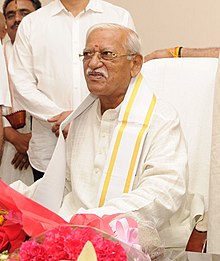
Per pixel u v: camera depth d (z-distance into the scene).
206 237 1.59
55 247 0.87
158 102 1.67
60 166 1.70
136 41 1.63
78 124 1.77
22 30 2.59
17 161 2.81
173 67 1.90
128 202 1.44
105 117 1.69
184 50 2.18
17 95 2.57
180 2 3.57
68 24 2.54
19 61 2.59
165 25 3.62
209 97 1.85
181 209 1.66
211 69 1.88
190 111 1.86
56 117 2.36
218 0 3.49
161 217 1.48
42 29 2.56
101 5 2.57
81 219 1.01
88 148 1.72
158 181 1.49
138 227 1.00
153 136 1.60
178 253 1.17
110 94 1.64
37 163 2.62
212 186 1.57
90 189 1.67
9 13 3.05
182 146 1.62
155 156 1.57
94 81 1.62
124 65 1.62
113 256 0.85
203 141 1.84
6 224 1.03
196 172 1.82
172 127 1.61
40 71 2.55
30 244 0.88
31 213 1.02
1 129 2.32
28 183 2.86
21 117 2.74
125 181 1.58
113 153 1.61
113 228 0.99
